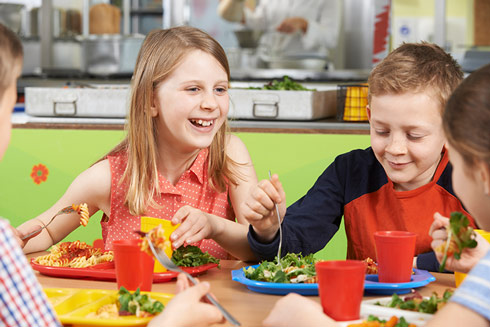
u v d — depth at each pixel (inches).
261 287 40.0
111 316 34.5
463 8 182.7
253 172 63.7
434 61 48.3
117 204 59.1
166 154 59.3
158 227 38.6
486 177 30.5
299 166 91.0
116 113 96.6
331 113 101.9
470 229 35.8
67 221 58.5
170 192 58.3
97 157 94.6
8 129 32.4
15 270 28.3
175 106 56.1
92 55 152.9
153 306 34.8
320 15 175.6
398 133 48.2
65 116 98.6
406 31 178.9
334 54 175.9
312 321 30.9
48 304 29.1
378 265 41.3
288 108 93.4
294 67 175.5
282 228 50.5
